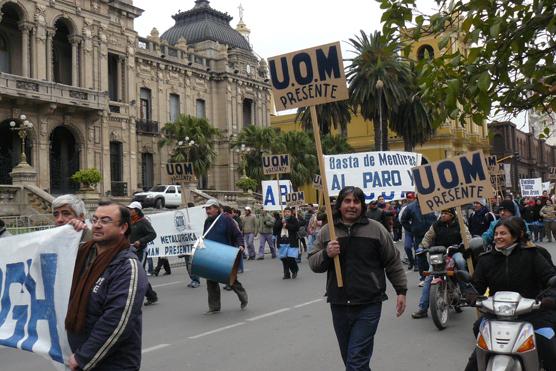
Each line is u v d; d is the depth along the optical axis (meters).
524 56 6.17
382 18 6.55
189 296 12.76
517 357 4.44
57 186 38.31
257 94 58.88
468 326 8.91
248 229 21.94
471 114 6.19
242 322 9.59
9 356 7.72
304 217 23.77
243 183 45.84
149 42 49.03
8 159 36.12
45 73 37.00
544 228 25.44
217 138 54.66
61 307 4.00
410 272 15.51
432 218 12.71
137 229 11.16
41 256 4.23
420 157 18.98
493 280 5.14
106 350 3.47
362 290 4.86
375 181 18.31
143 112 48.41
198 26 59.44
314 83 5.86
